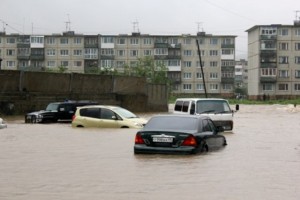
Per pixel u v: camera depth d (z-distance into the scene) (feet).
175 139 50.08
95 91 165.68
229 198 29.91
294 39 388.16
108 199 29.60
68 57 397.19
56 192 31.68
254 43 402.31
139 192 31.65
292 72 388.57
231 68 401.29
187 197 30.17
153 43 401.08
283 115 169.48
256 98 393.09
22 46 396.98
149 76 332.39
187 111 82.94
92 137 70.28
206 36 400.67
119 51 400.47
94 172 39.75
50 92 151.12
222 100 84.69
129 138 68.59
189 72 402.52
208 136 53.72
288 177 37.60
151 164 44.04
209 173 39.29
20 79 144.87
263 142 66.74
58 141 65.05
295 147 59.98
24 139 68.33
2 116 136.15
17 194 31.07
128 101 171.42
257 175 38.47
